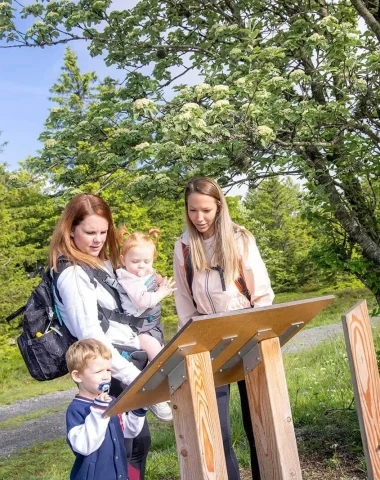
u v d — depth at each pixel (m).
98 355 2.91
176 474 5.28
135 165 8.02
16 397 15.88
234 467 3.36
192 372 2.32
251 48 7.12
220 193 3.42
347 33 6.75
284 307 2.45
